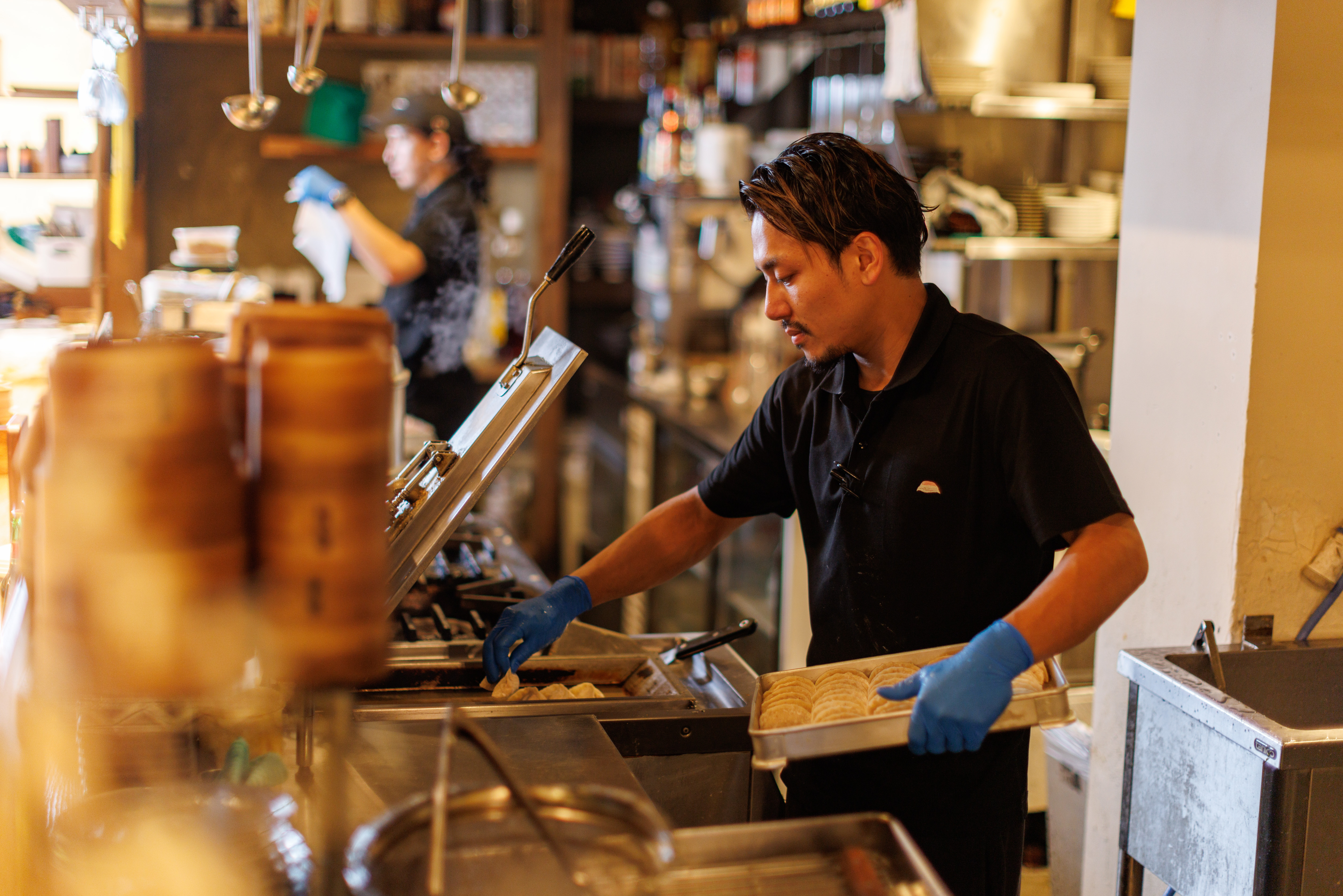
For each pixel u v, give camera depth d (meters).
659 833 0.83
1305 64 1.85
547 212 4.79
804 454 1.70
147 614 0.78
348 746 1.25
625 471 4.66
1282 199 1.88
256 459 0.82
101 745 1.08
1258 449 1.94
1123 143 3.39
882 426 1.56
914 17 3.11
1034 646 1.23
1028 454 1.42
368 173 4.86
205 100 4.68
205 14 4.48
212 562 0.80
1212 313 2.00
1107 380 3.30
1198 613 2.05
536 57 4.89
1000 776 1.56
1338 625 2.00
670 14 5.22
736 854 0.95
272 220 4.80
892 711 1.28
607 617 4.48
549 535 4.99
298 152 4.57
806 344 1.52
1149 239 2.14
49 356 0.88
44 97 2.42
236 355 0.91
